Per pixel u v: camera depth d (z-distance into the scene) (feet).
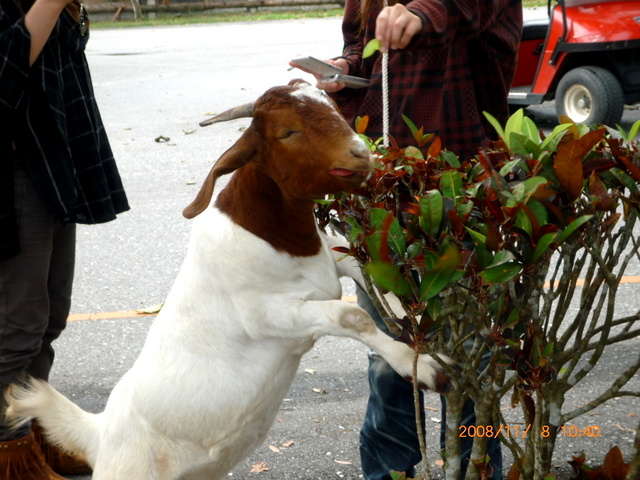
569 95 26.84
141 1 82.94
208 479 8.71
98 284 17.97
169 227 21.17
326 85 8.57
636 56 25.89
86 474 11.16
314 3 83.05
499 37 8.95
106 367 14.39
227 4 82.64
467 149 9.08
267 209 7.55
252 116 7.12
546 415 7.23
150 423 8.30
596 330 7.00
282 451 11.57
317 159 6.74
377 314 9.18
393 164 7.43
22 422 9.21
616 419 11.87
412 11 7.82
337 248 6.60
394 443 9.64
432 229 6.19
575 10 26.71
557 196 6.44
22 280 9.72
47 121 9.46
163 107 35.78
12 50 8.80
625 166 6.67
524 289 6.70
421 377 6.95
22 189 9.48
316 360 14.46
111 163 10.86
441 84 9.03
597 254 6.66
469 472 7.30
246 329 7.84
